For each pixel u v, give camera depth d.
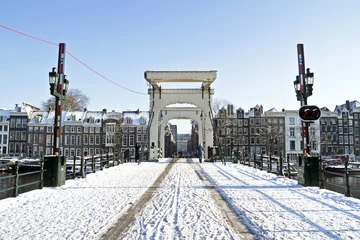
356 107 67.44
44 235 5.77
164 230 6.08
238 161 27.16
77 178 14.73
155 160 29.09
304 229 6.14
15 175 9.55
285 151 64.44
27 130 65.69
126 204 8.56
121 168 20.48
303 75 12.80
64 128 65.56
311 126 65.06
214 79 27.20
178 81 27.92
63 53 12.45
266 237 5.64
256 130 65.44
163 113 41.28
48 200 9.13
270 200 9.09
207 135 29.95
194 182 13.23
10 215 7.30
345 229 6.13
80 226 6.38
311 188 11.38
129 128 66.19
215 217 7.09
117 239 5.55
